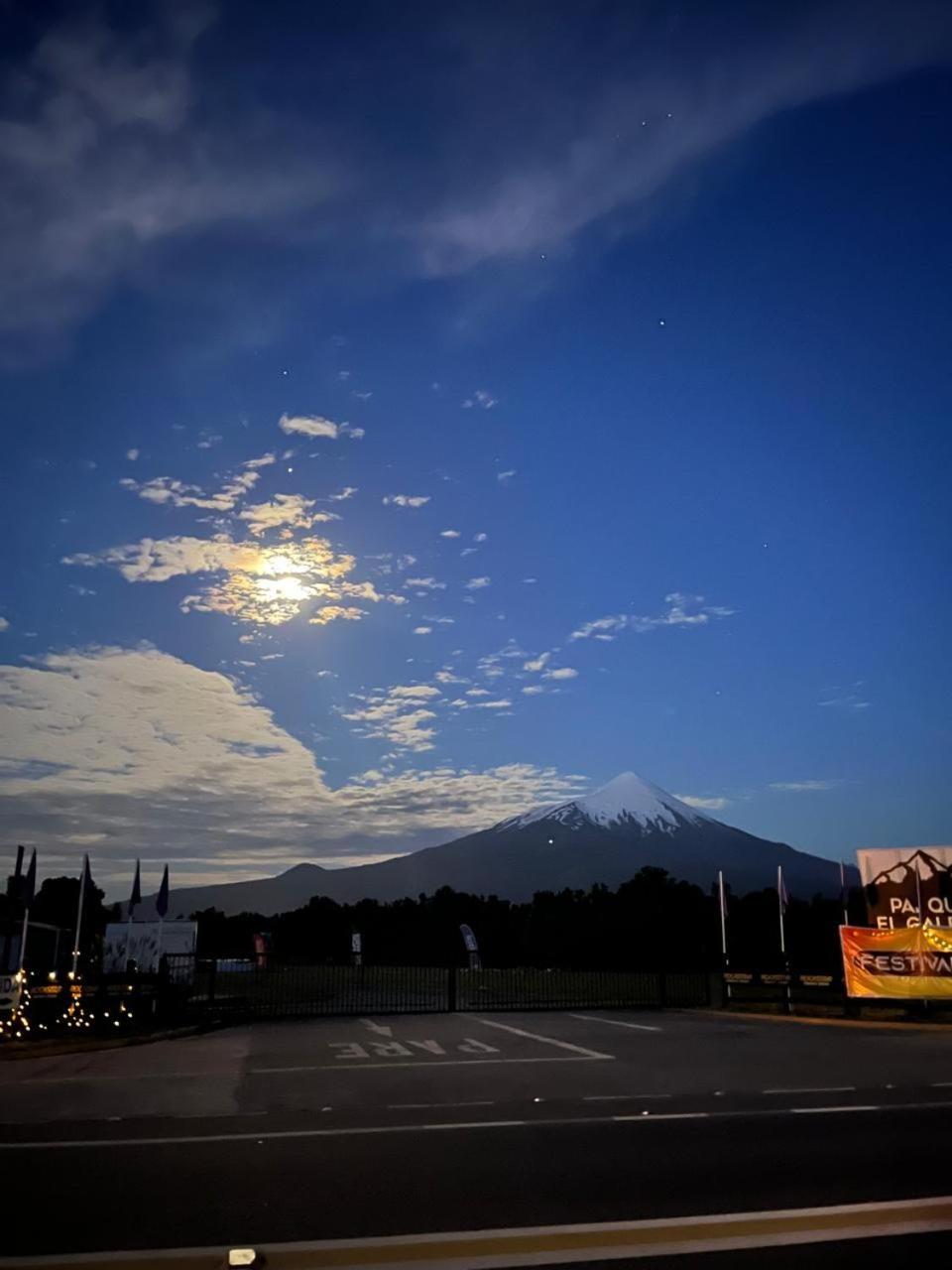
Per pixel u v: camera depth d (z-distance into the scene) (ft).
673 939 176.14
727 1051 53.01
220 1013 79.10
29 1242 19.98
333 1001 98.63
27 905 72.13
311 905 282.77
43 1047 54.34
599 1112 34.30
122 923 101.76
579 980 104.68
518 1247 19.72
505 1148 28.50
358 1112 34.53
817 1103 35.96
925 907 74.43
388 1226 21.03
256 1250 19.31
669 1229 20.77
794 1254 19.21
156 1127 31.86
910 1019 73.10
